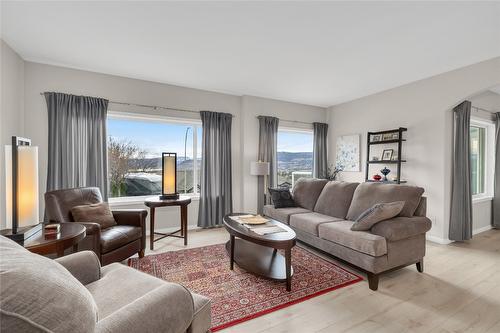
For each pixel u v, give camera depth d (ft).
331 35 8.26
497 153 14.42
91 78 11.35
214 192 14.11
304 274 8.27
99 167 11.24
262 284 7.59
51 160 10.28
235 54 9.70
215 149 14.16
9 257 2.32
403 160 13.16
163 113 13.00
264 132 15.37
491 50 9.32
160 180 13.53
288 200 13.03
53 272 2.39
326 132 18.03
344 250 8.35
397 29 7.87
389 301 6.80
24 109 10.12
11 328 1.81
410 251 8.12
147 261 9.27
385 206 7.88
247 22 7.54
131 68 11.07
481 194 14.83
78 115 10.84
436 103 11.91
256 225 8.57
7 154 5.81
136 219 9.56
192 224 13.87
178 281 7.76
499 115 14.32
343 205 10.89
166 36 8.36
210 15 7.18
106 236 8.05
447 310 6.43
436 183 11.95
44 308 1.98
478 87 10.45
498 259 9.82
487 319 6.08
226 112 14.84
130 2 6.58
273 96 15.53
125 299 4.03
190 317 3.57
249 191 15.15
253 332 5.55
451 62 10.44
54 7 6.78
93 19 7.37
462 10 6.85
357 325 5.81
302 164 18.07
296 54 9.68
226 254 10.00
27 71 10.18
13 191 5.72
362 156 15.84
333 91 14.53
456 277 8.25
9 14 7.08
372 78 12.35
